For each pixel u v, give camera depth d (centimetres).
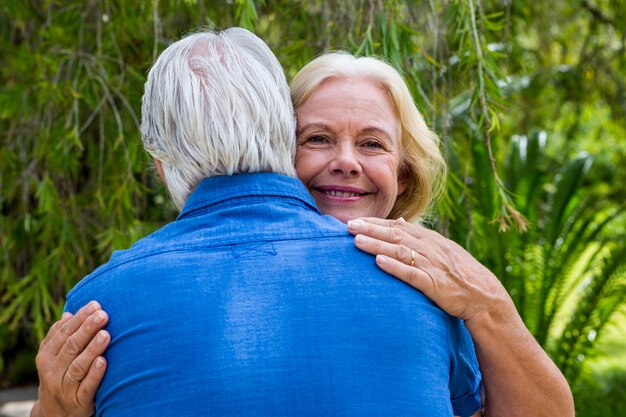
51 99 274
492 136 290
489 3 243
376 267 106
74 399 108
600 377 533
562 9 443
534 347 117
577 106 460
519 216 199
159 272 104
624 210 388
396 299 104
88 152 314
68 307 113
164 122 112
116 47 266
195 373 97
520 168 356
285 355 97
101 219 307
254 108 111
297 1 259
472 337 115
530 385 117
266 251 105
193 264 104
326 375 97
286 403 95
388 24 213
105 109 286
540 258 364
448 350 108
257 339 98
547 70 434
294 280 102
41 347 113
